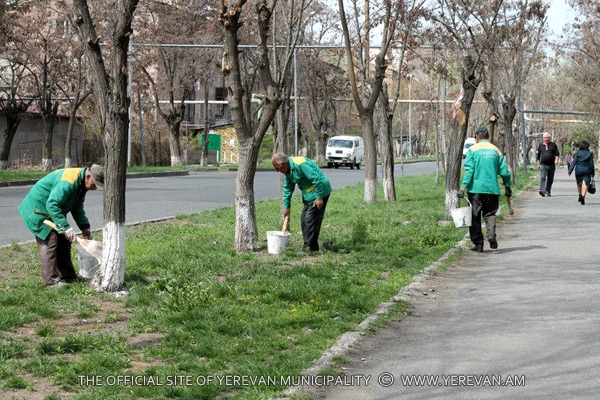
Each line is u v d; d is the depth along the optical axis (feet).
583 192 83.56
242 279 35.96
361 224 50.52
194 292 29.86
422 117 262.67
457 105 65.92
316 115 224.94
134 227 56.08
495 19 82.69
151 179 132.16
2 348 22.74
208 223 59.98
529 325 28.45
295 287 33.22
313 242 44.91
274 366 22.53
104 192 32.27
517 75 126.82
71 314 28.30
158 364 22.61
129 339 25.22
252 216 44.86
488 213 48.06
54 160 169.78
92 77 32.12
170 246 45.34
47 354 22.99
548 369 22.85
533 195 100.83
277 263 40.78
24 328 26.05
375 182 81.20
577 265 42.09
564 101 226.79
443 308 31.86
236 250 44.52
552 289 35.29
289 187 44.96
